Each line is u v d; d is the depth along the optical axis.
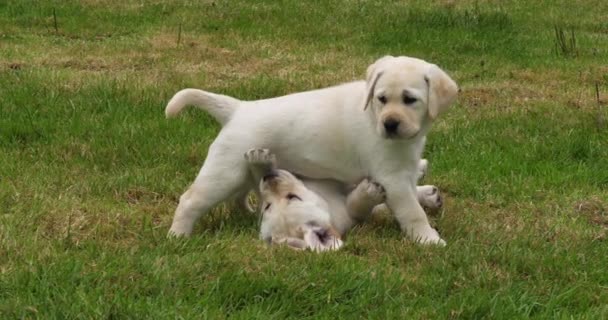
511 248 8.37
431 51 17.94
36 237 8.13
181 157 11.12
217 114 8.80
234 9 20.67
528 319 7.05
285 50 17.67
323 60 16.94
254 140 8.57
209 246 8.03
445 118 13.40
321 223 8.29
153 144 11.48
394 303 7.12
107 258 7.61
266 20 19.89
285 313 6.92
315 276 7.33
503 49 18.22
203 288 7.13
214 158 8.55
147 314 6.63
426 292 7.41
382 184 8.52
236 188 8.58
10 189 9.53
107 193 9.90
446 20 19.98
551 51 18.25
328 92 8.79
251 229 8.80
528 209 9.99
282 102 8.79
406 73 8.21
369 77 8.42
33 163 10.72
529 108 14.05
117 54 16.81
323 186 8.84
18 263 7.48
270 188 8.43
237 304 7.03
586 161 11.79
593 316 7.08
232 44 17.95
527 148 12.01
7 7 20.25
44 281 7.00
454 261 8.05
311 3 21.48
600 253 8.52
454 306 7.08
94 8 20.61
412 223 8.55
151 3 21.14
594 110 13.96
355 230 8.82
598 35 20.06
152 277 7.22
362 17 20.25
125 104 13.10
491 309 7.08
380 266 7.79
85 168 10.62
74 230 8.52
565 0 23.41
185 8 20.75
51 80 14.22
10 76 14.45
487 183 10.80
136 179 10.25
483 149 12.02
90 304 6.68
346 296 7.24
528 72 16.64
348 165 8.68
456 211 9.74
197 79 14.87
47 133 11.77
